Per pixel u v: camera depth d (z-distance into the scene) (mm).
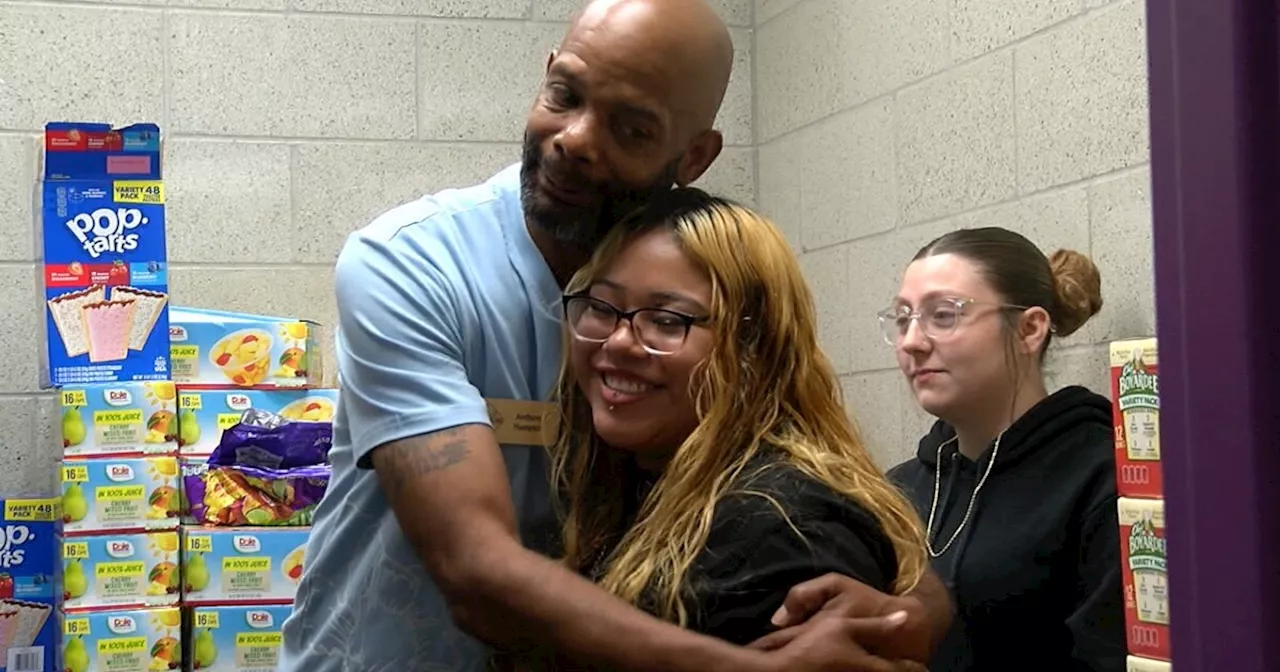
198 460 2658
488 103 3559
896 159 3066
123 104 3303
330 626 1531
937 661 2029
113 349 2650
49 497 3141
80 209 2646
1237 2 539
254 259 3375
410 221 1474
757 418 1314
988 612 1992
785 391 1336
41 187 2721
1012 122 2646
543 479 1485
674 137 1404
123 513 2566
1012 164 2648
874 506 1270
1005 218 2672
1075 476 1978
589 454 1454
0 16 3234
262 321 2770
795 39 3535
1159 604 1644
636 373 1325
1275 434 529
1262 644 525
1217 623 544
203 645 2588
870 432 3188
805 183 3496
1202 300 550
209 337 2723
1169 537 568
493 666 1418
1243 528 533
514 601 1216
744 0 3775
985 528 2047
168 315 2697
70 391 2561
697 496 1273
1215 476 544
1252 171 534
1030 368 2115
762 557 1191
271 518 2641
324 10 3447
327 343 3406
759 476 1255
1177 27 562
